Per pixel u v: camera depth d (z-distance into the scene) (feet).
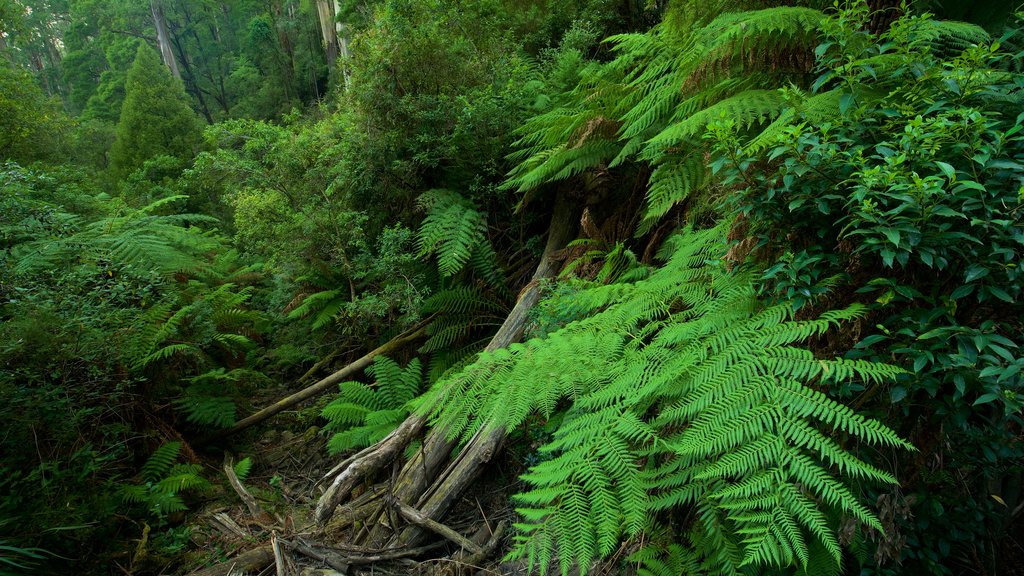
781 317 5.82
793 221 5.85
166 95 44.37
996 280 4.62
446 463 10.79
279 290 18.80
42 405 9.57
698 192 10.33
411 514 9.71
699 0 10.00
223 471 13.02
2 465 9.08
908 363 5.08
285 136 17.87
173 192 36.60
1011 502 5.92
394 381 14.37
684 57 8.54
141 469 11.64
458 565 8.95
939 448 5.58
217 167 17.02
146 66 43.91
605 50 19.56
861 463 4.42
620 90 11.23
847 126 5.47
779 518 4.57
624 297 8.55
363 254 15.81
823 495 4.43
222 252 25.93
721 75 7.80
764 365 5.43
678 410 5.67
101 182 41.06
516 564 8.88
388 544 9.68
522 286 15.62
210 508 11.32
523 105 15.15
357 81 15.56
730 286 6.86
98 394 10.77
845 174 5.17
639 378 6.33
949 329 4.50
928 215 4.48
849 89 5.61
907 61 5.29
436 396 7.59
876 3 6.99
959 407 4.89
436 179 16.22
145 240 15.39
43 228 13.55
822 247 5.83
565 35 18.61
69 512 9.05
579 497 5.84
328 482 12.16
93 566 9.07
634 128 9.46
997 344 4.66
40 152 28.02
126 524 10.14
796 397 4.97
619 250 11.59
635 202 12.95
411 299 14.35
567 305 10.25
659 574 6.20
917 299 5.19
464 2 16.11
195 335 14.29
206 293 17.06
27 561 8.02
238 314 16.81
